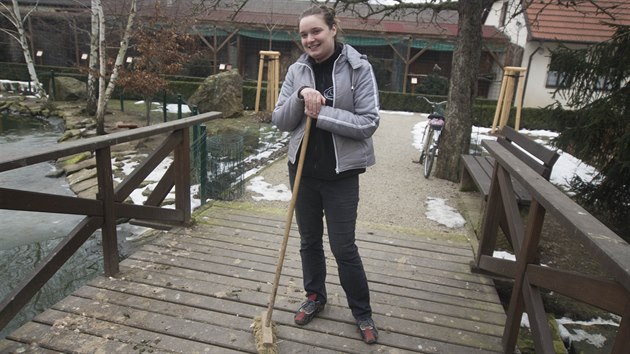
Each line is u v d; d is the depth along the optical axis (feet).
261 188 18.70
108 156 9.18
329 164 7.03
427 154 21.74
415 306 9.16
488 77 52.65
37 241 16.06
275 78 38.99
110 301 8.70
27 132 36.83
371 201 17.48
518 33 45.09
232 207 14.83
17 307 7.47
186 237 12.07
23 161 6.77
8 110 45.37
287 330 8.05
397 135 33.30
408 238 12.85
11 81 57.62
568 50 17.47
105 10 44.04
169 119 39.58
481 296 9.68
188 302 8.78
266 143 29.01
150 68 32.94
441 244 12.51
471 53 19.95
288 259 10.98
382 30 50.72
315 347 7.64
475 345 7.93
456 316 8.85
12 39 63.67
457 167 20.83
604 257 4.25
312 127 7.04
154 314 8.34
